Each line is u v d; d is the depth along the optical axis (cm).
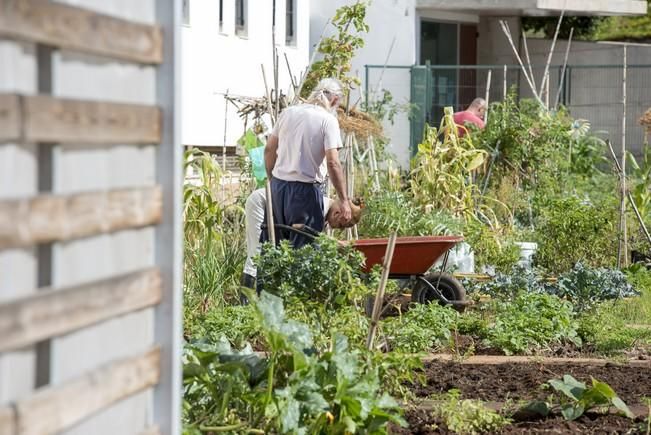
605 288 1337
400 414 706
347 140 1719
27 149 397
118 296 454
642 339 1208
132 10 471
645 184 2091
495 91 3400
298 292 980
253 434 661
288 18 2617
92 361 447
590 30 3931
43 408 400
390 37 2961
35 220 390
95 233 433
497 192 2070
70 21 410
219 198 1633
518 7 3092
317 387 653
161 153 495
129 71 470
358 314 870
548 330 1170
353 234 1554
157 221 488
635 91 3350
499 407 852
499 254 1609
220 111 2194
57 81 410
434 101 3180
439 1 3039
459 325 1202
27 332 387
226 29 2228
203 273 1273
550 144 2259
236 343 991
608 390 796
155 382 493
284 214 1280
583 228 1691
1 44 377
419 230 1595
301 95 1770
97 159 446
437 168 1822
